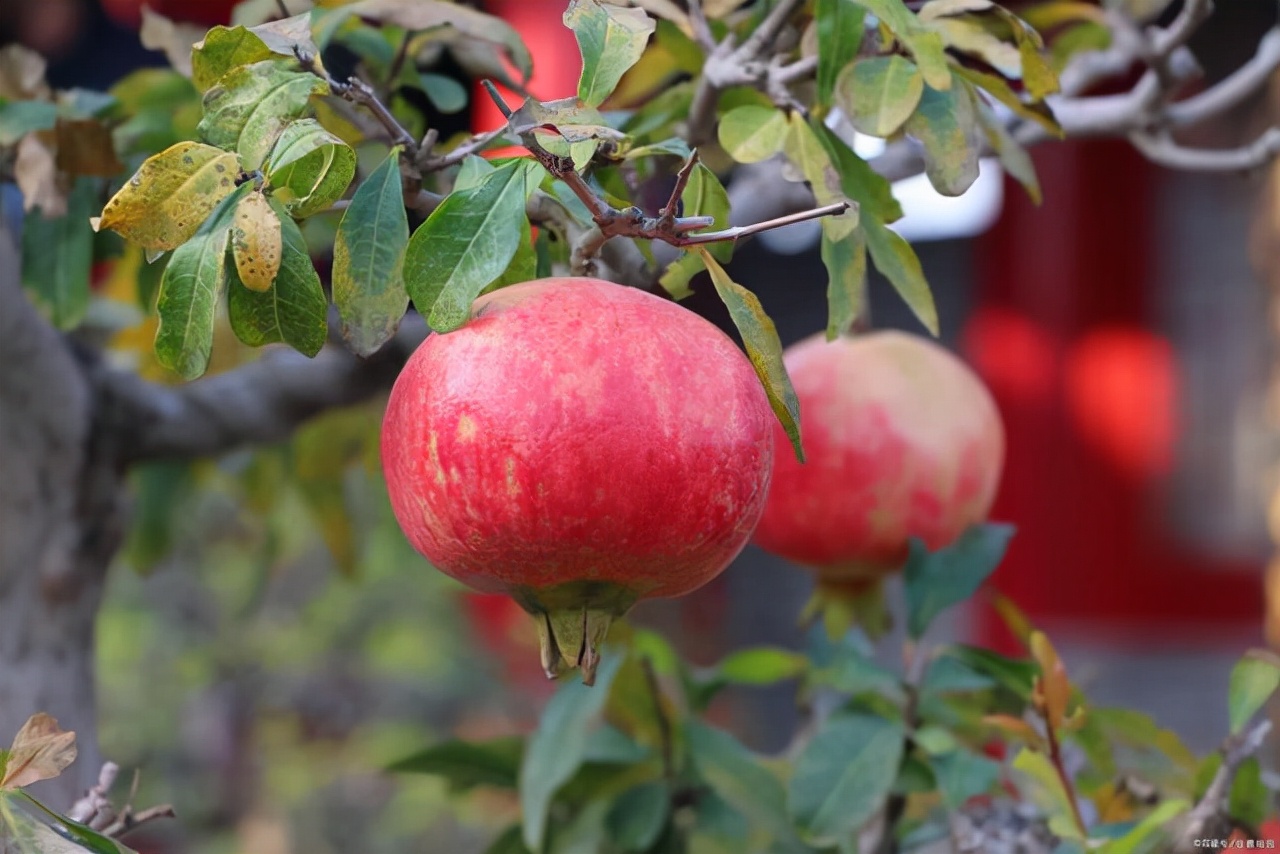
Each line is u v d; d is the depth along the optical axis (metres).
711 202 0.73
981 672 0.88
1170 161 0.94
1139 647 2.72
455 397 0.65
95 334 1.10
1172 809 0.77
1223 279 2.73
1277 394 2.14
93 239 0.89
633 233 0.66
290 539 2.16
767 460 0.67
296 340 0.67
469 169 0.69
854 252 0.74
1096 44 0.97
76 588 0.90
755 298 0.66
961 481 0.86
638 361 0.65
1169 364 2.76
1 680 0.87
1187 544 2.74
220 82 0.66
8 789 0.66
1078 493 2.77
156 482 1.13
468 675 2.66
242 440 0.93
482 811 2.18
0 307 0.87
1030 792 0.85
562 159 0.65
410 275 0.66
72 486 0.90
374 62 0.86
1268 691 0.78
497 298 0.67
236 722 2.48
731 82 0.76
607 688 0.88
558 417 0.65
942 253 3.08
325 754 2.46
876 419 0.85
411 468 0.66
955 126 0.76
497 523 0.65
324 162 0.66
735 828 0.90
